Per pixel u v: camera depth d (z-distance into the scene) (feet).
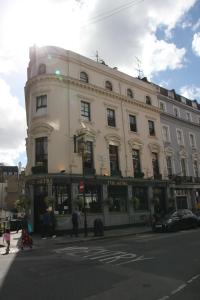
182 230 76.48
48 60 85.51
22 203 82.48
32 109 84.94
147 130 108.17
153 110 112.37
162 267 30.55
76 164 82.23
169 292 22.03
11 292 23.72
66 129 82.79
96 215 83.71
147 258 35.86
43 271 31.07
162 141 113.50
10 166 249.75
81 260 36.81
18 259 40.37
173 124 122.21
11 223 106.11
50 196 75.20
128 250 43.06
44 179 76.84
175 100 125.18
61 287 24.38
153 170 106.93
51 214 73.05
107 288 23.61
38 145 82.33
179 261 33.22
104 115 93.81
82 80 90.63
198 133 136.87
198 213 89.61
